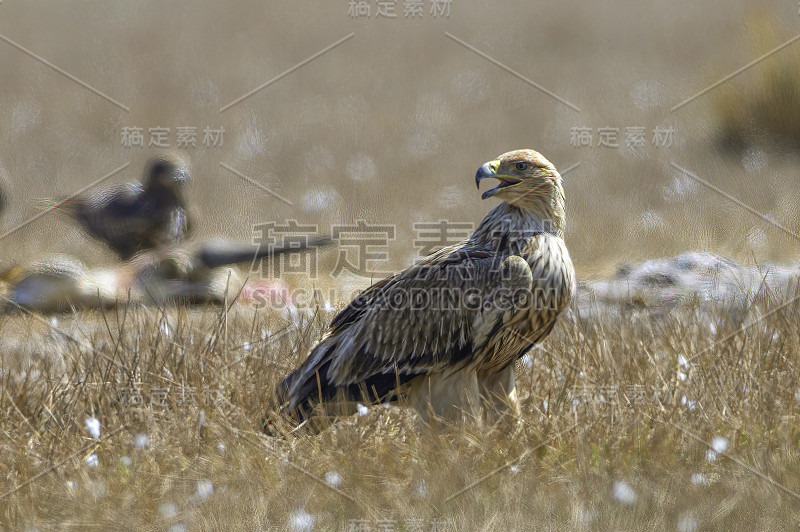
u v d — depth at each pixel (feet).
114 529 22.30
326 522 22.35
